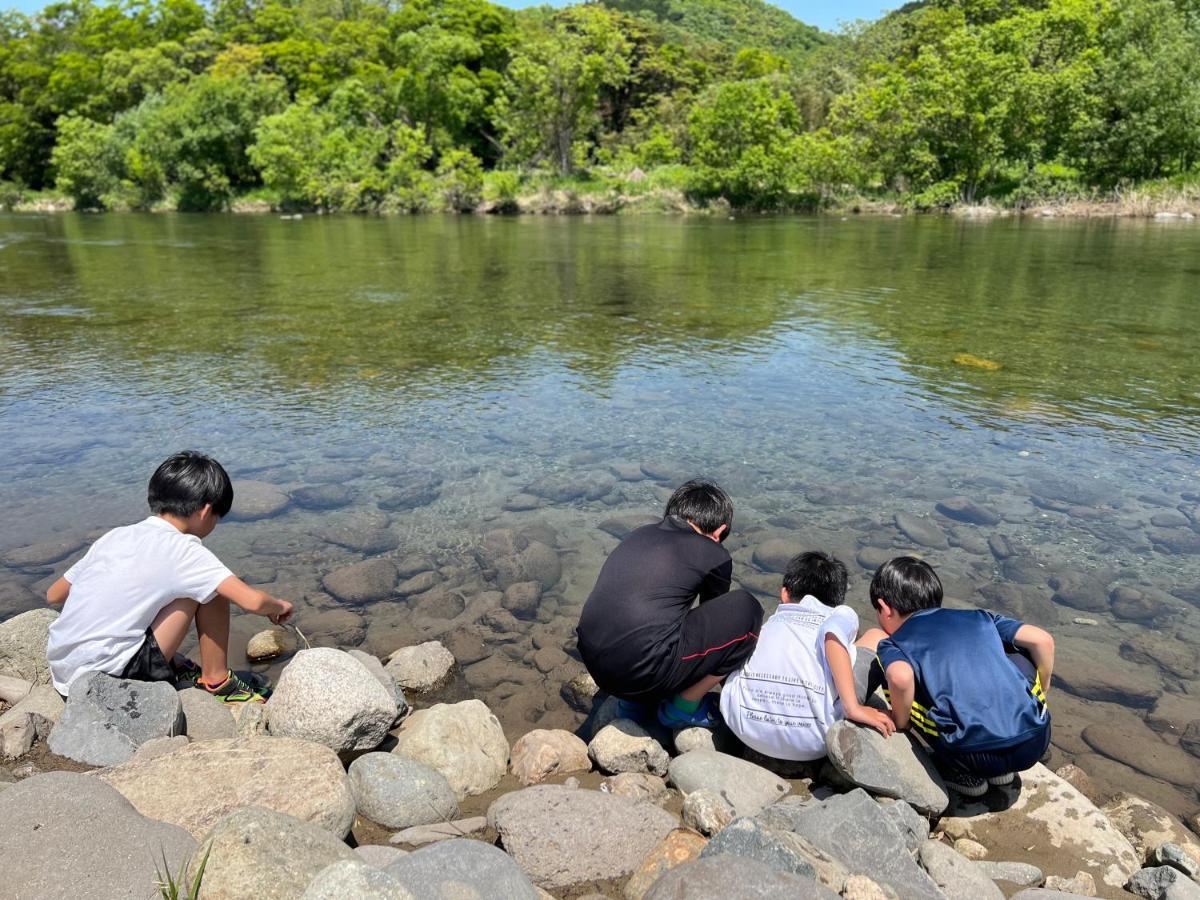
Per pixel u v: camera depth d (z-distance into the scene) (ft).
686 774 8.95
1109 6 122.31
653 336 32.09
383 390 24.14
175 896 5.86
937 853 7.76
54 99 184.34
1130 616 12.53
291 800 7.63
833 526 15.42
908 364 27.45
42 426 20.68
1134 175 114.11
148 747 8.66
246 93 157.58
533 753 9.52
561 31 157.89
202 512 10.41
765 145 134.82
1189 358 28.27
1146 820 8.64
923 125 125.49
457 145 165.27
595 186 141.49
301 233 89.25
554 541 14.96
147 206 156.15
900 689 9.03
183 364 27.20
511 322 34.91
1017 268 53.57
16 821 6.81
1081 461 18.57
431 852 6.79
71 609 9.88
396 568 13.96
